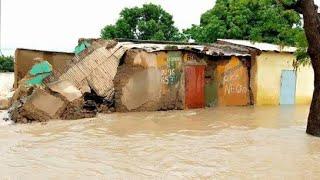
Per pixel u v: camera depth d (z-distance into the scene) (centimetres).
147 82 1939
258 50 2250
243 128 1530
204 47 2155
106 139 1279
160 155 1091
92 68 1864
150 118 1727
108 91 1869
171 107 2019
